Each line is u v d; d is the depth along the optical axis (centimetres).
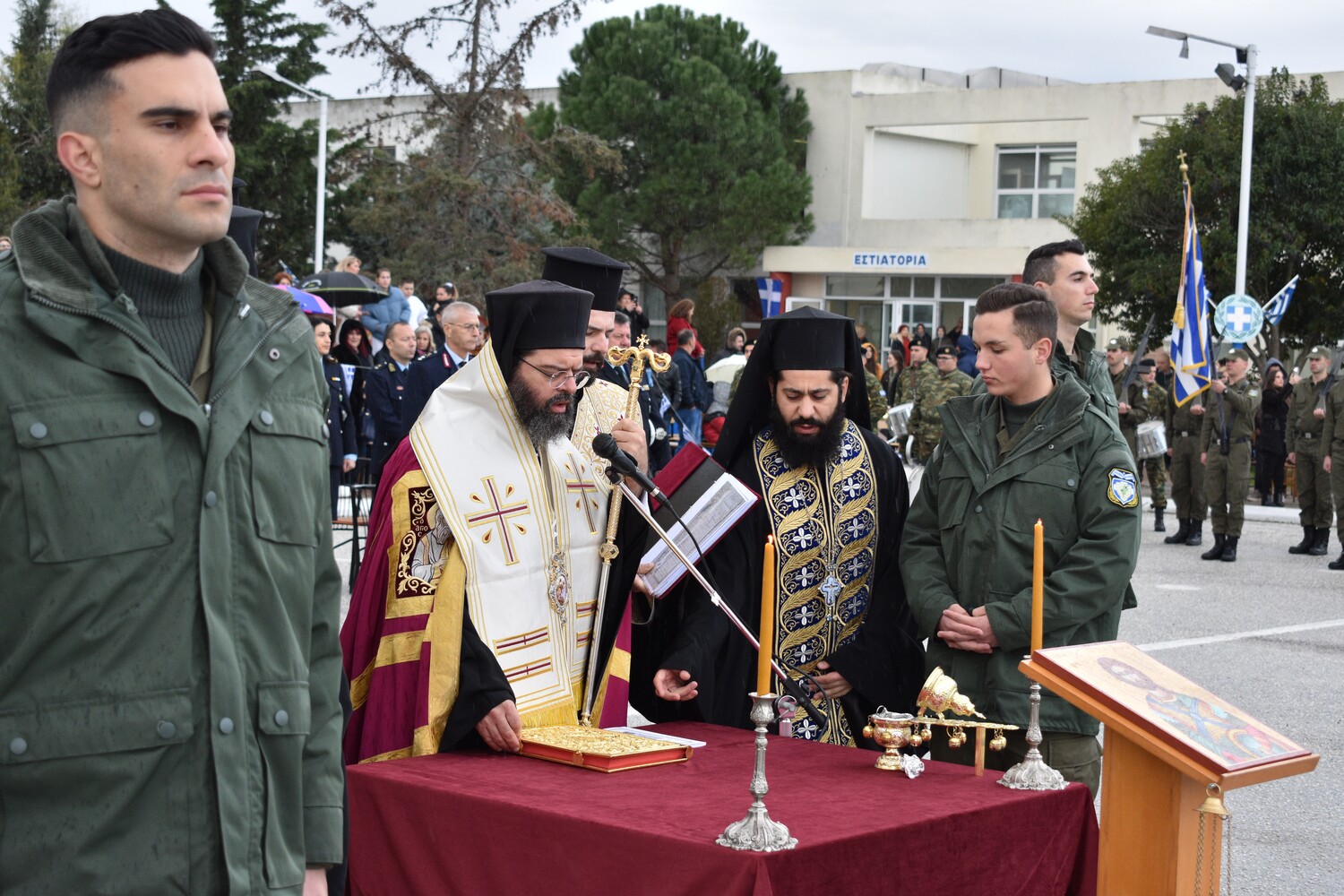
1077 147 3959
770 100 3934
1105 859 349
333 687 251
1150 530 1828
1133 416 1780
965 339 2153
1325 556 1584
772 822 294
